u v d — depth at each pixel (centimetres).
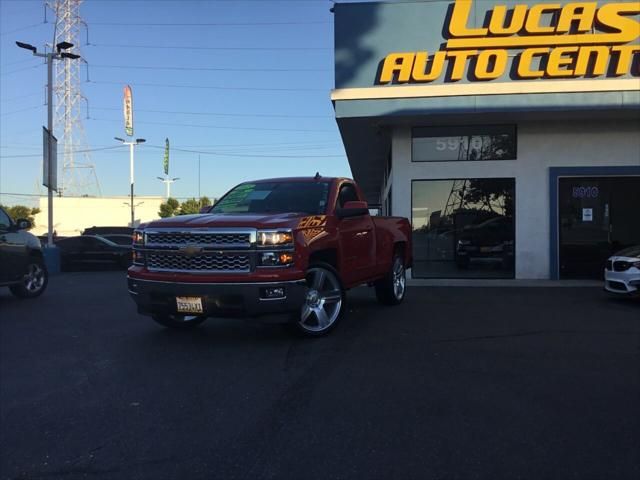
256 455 368
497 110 1177
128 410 453
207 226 621
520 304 950
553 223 1304
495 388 493
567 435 393
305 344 655
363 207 725
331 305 700
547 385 500
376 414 434
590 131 1291
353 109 1218
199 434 402
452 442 382
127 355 622
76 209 7325
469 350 625
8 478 345
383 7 1220
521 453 365
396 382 511
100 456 372
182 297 617
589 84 1149
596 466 347
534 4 1170
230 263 612
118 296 1149
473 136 1326
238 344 659
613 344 654
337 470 346
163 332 741
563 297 1030
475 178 1323
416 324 773
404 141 1337
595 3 1154
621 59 1147
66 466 359
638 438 387
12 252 1043
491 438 388
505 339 679
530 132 1305
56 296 1155
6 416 445
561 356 599
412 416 429
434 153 1334
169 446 384
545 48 1169
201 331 737
